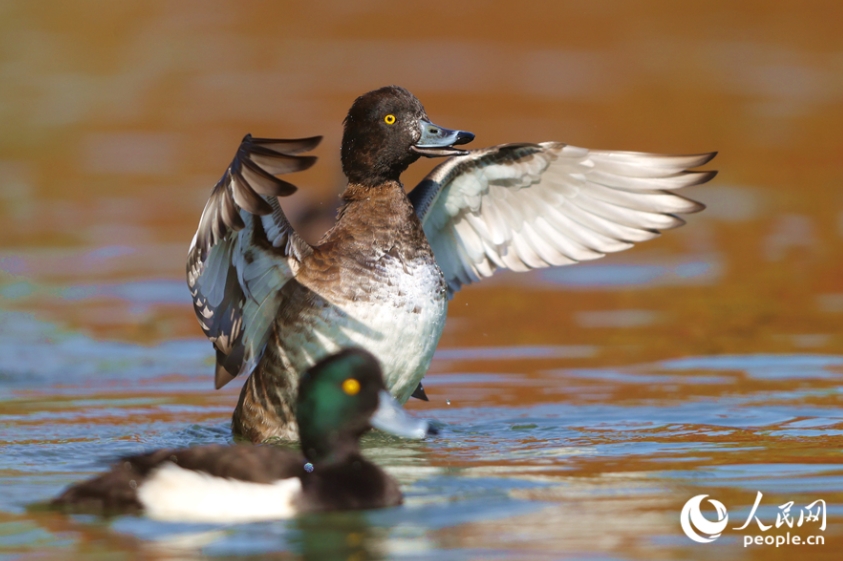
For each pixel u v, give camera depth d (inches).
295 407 364.5
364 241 387.9
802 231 800.3
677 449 364.5
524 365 509.7
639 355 522.0
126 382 485.7
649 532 282.7
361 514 296.4
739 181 961.5
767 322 580.1
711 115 1218.0
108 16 1827.0
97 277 691.4
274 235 367.6
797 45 1619.1
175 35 1716.3
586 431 394.6
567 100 1285.7
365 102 402.6
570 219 419.5
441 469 343.0
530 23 1815.9
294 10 1911.9
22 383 479.8
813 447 364.2
